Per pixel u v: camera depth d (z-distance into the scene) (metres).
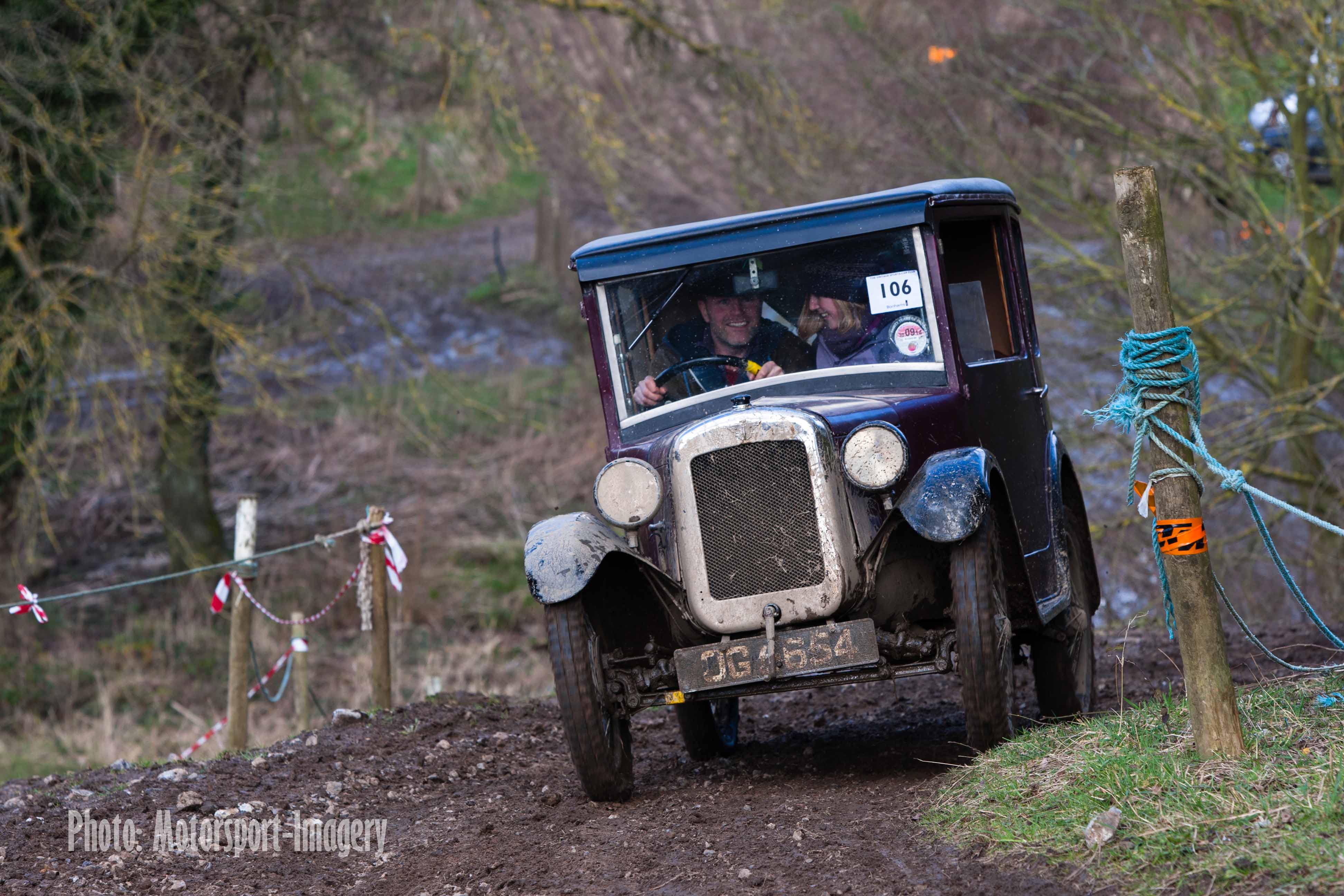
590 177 53.34
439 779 11.95
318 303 47.25
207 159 24.97
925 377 10.64
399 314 49.53
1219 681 8.04
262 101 29.94
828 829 8.83
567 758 12.68
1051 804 8.05
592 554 9.88
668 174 41.50
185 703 26.84
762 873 8.08
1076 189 27.92
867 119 31.22
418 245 55.81
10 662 28.39
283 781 11.77
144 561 35.62
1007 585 10.55
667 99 41.50
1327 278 24.41
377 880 8.99
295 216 35.31
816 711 15.02
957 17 30.03
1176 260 25.80
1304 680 9.72
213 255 25.14
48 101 23.22
